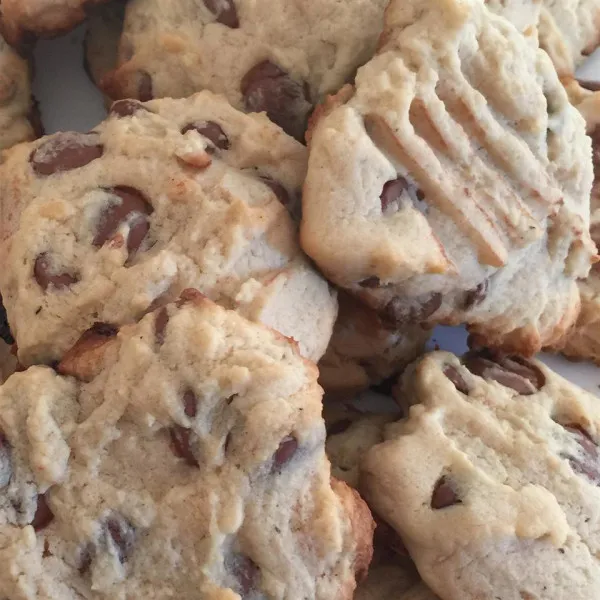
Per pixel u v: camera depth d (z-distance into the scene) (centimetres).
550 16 20
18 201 15
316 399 13
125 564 13
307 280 15
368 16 17
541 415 16
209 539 13
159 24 18
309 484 13
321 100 17
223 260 15
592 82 21
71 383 14
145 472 13
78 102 19
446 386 16
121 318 14
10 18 17
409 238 15
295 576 13
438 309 16
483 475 15
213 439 13
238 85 17
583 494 15
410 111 15
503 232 16
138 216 15
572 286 18
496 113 16
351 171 15
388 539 16
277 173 16
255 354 13
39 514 13
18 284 15
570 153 16
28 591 12
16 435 13
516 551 14
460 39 15
